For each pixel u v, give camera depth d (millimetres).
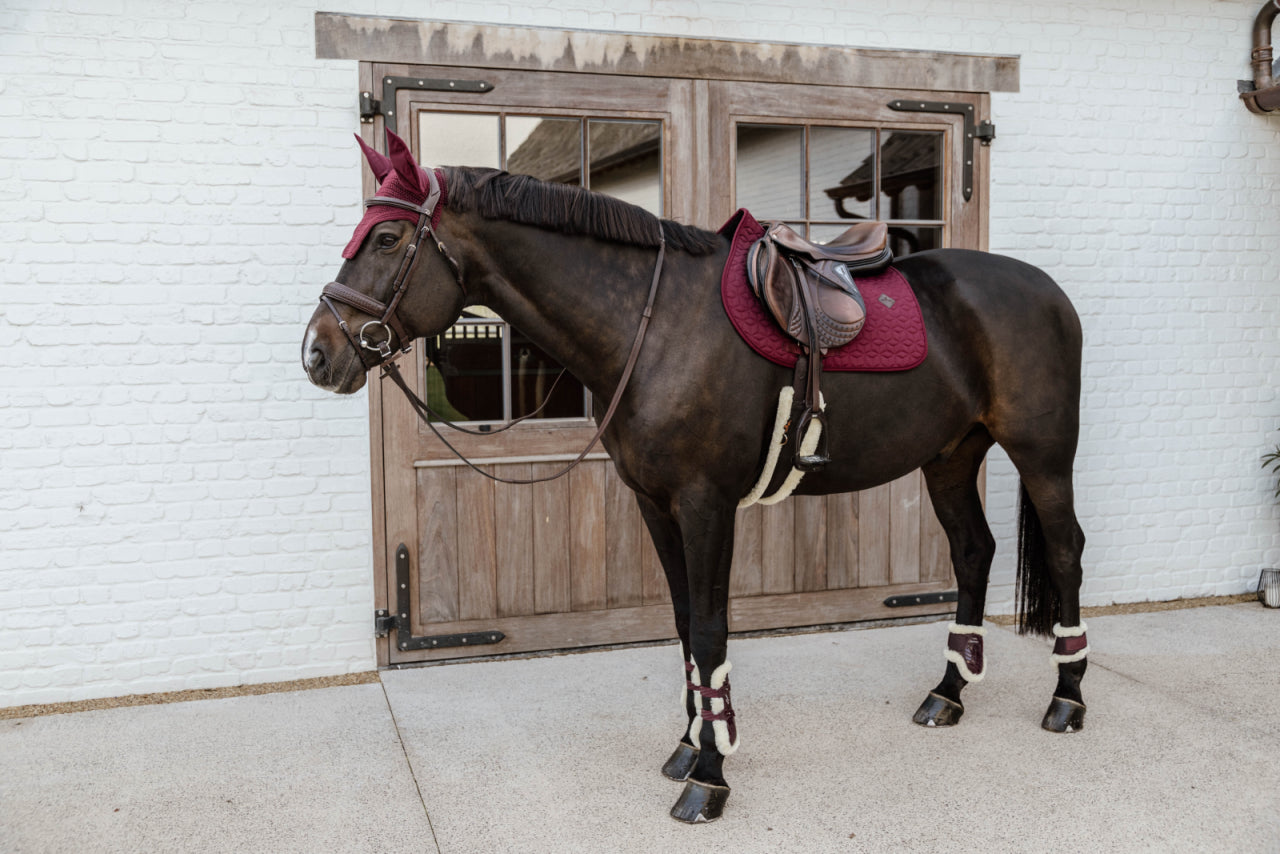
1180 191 4004
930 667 3207
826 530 3660
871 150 3648
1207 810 2172
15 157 2836
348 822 2154
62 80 2859
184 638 3070
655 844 2045
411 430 3221
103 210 2916
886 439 2398
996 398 2543
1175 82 3955
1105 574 4039
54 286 2893
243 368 3064
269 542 3125
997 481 3848
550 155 3316
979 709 2820
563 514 3385
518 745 2582
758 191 3535
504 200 2053
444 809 2213
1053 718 2648
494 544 3328
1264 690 2969
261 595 3129
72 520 2951
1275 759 2445
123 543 2998
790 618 3645
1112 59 3869
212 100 2984
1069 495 2637
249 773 2420
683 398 2096
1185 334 4055
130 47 2904
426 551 3268
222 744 2611
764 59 3471
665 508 2258
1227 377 4125
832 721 2729
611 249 2150
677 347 2117
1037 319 2562
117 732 2709
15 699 2938
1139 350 4000
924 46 3652
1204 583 4172
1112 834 2066
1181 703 2855
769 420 2232
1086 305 3916
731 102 3455
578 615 3432
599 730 2682
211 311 3025
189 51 2955
